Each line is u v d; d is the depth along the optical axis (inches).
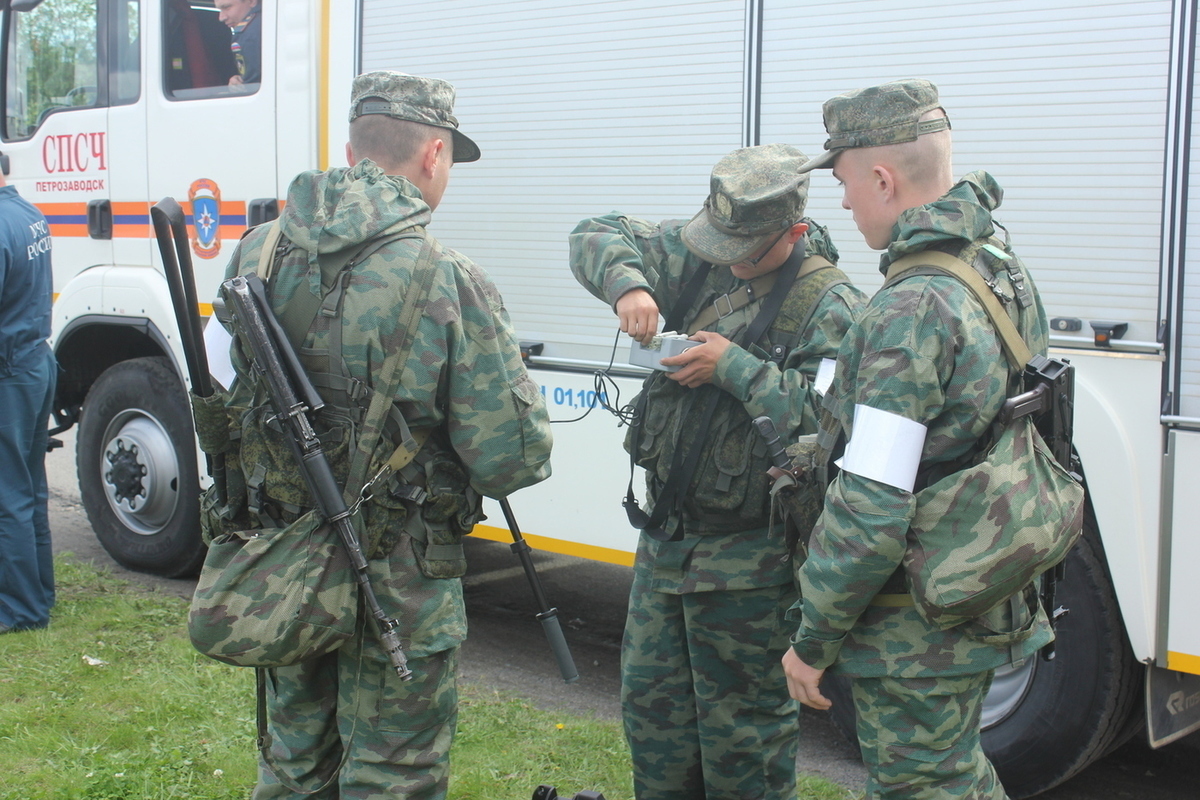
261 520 74.9
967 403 65.0
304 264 73.4
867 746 69.7
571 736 124.5
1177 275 100.0
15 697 128.5
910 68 113.1
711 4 126.4
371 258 72.4
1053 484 67.1
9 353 144.9
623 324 86.2
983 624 67.1
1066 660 111.6
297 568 70.8
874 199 71.5
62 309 194.2
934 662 66.9
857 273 118.2
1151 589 103.3
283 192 165.9
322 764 79.7
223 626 70.4
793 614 74.8
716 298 89.7
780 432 81.0
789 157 84.4
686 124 129.2
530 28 141.4
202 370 73.7
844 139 71.7
